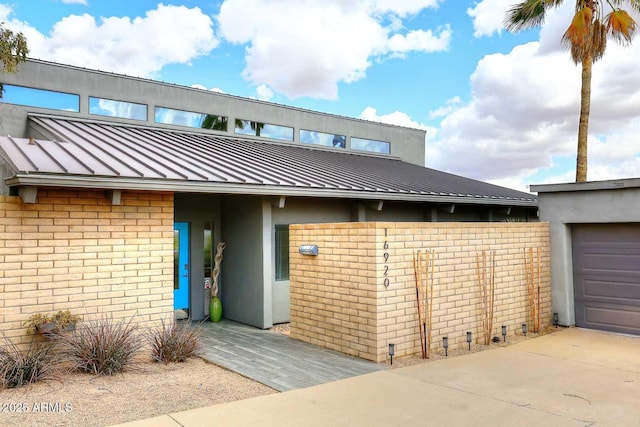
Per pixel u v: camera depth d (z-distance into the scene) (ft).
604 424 16.37
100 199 24.72
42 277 22.88
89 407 17.58
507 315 31.07
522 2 53.72
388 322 25.31
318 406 18.03
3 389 19.25
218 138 51.90
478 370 23.00
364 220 42.29
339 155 61.93
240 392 19.83
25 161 23.72
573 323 33.86
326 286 28.60
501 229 31.14
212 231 41.11
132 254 25.58
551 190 34.24
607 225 32.35
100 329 22.81
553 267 34.37
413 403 18.40
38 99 42.22
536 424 16.37
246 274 37.70
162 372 22.70
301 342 30.27
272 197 35.88
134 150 34.78
